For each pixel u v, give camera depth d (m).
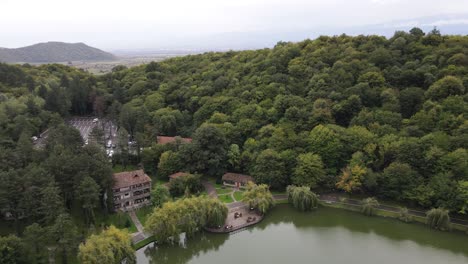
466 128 106.19
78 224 93.19
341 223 103.94
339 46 167.00
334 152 118.06
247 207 110.88
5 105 150.00
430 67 134.00
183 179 118.12
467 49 137.12
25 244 71.31
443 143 105.31
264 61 175.62
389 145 111.56
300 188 110.12
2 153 95.81
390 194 107.31
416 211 104.44
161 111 167.62
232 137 139.88
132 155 140.88
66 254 76.25
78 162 95.38
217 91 173.88
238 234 98.69
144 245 89.19
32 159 102.06
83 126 184.88
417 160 106.81
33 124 149.88
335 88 140.88
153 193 106.31
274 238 97.19
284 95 146.38
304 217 107.50
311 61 160.75
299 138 125.69
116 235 79.56
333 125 124.94
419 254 87.56
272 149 123.88
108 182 100.31
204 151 129.25
